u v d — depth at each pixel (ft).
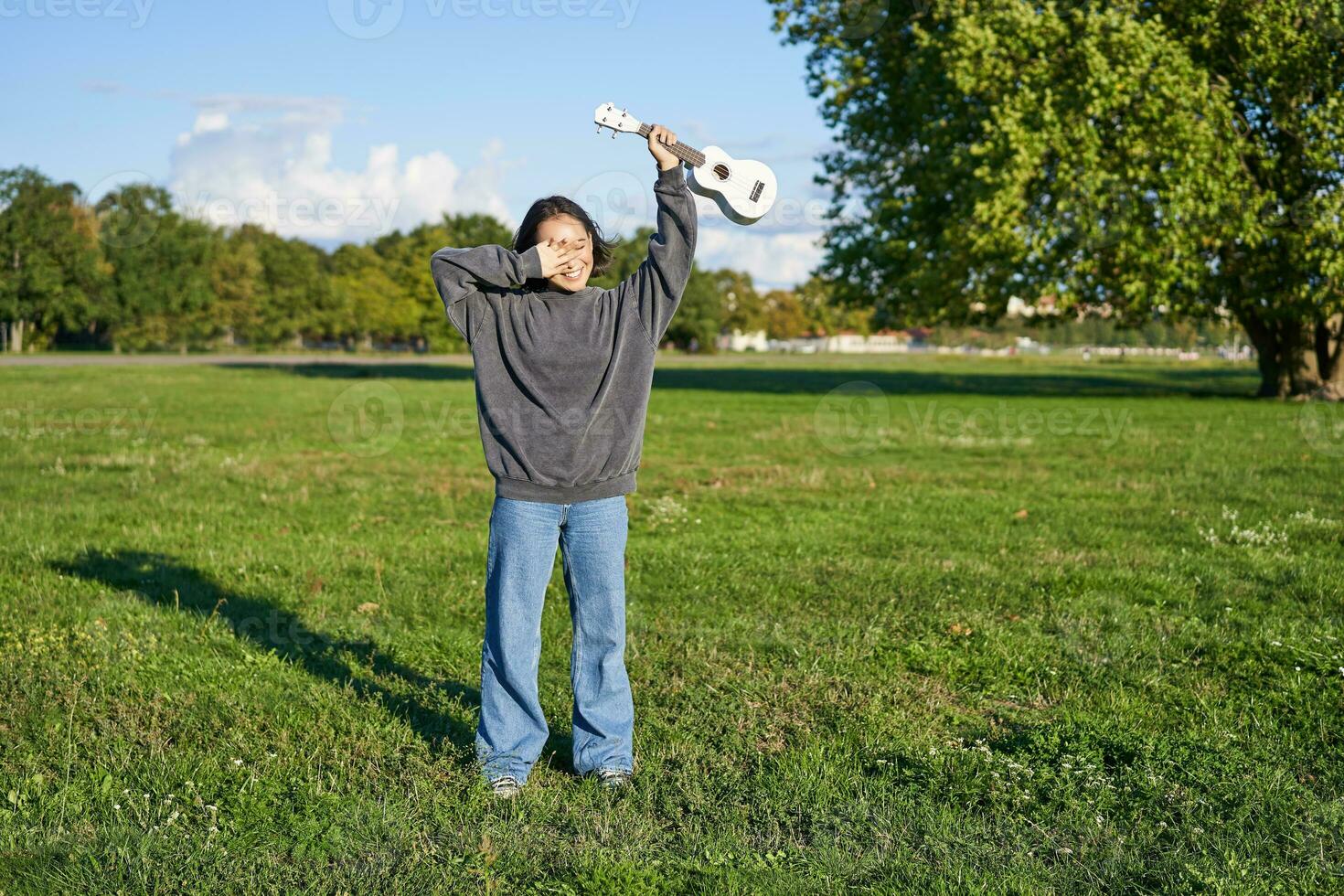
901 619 17.13
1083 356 263.70
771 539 23.75
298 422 56.54
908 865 8.91
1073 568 20.75
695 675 14.17
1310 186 71.46
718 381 110.32
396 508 28.50
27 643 14.98
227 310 230.68
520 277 9.73
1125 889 8.62
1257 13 67.56
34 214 194.59
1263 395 81.76
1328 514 26.91
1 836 9.14
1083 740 11.49
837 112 84.58
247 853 9.08
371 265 275.39
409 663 14.67
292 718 12.32
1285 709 12.95
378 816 9.64
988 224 69.77
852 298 90.43
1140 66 65.41
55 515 26.17
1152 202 69.21
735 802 10.18
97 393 80.89
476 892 8.41
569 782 10.81
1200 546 23.09
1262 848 9.21
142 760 11.01
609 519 10.32
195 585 18.86
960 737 12.16
